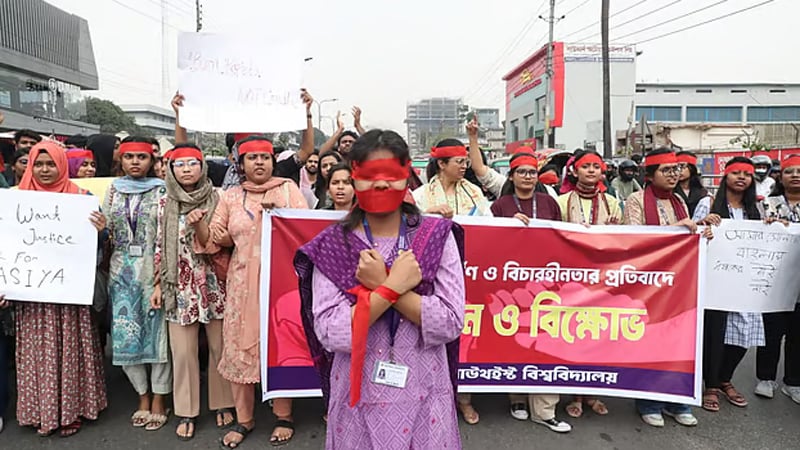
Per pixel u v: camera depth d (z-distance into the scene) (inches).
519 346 148.6
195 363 144.4
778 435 146.9
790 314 164.9
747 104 2246.6
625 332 148.8
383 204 72.7
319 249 76.2
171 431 147.0
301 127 149.0
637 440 143.8
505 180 181.9
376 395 75.2
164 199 143.8
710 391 163.0
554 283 148.4
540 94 1798.7
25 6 1227.2
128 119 1993.1
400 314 75.6
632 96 1750.7
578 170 162.7
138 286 143.1
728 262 156.4
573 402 157.8
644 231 148.4
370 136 74.2
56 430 145.6
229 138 193.5
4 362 147.0
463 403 153.3
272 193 143.1
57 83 1317.7
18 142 211.9
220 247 141.5
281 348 141.7
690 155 237.5
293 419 154.6
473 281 146.9
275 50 148.6
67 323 140.1
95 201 138.4
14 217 136.3
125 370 147.6
